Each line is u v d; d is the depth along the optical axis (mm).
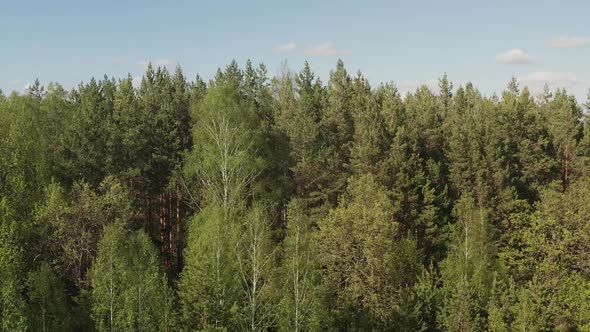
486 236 50188
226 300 34000
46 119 60375
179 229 55562
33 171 46750
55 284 38438
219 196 44406
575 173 69062
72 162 52188
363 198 47281
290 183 57219
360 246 42438
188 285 35688
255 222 34750
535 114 72750
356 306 39969
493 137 62312
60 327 36594
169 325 36594
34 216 41719
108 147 54000
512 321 40781
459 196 60594
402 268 44062
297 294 33312
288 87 79750
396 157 56406
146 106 65125
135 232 44969
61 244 42281
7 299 33656
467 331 39062
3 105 47000
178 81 88812
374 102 74000
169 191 54812
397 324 39688
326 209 53906
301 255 35719
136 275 37188
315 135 57625
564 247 48688
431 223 53406
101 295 35625
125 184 51969
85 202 43281
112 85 94438
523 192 64125
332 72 83438
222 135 44219
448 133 70938
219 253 35312
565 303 43719
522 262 50031
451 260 45125
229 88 48750
